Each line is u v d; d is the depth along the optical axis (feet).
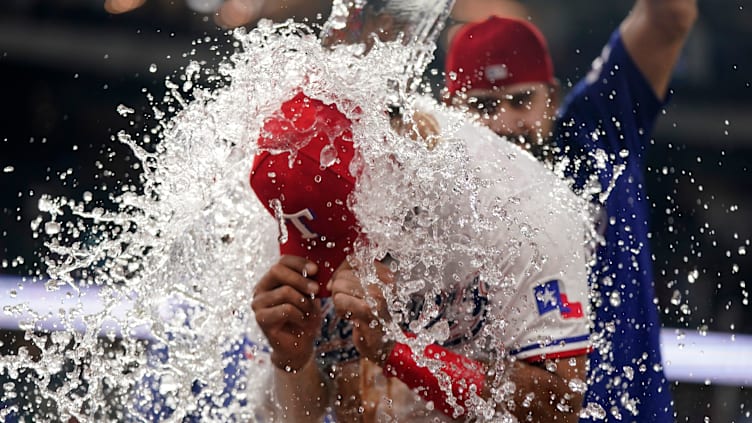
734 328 40.60
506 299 20.98
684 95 73.15
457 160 20.58
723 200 71.51
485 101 26.84
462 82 27.04
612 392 24.88
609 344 24.16
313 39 21.07
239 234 23.40
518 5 67.97
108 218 23.08
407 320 21.57
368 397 23.67
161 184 22.74
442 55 40.45
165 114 23.08
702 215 57.16
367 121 19.76
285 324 20.98
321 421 24.14
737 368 37.52
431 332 20.99
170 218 22.94
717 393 36.70
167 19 68.23
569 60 72.38
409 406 23.31
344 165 19.33
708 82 73.36
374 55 20.88
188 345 23.80
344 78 20.11
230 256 23.56
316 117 19.47
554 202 21.70
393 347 20.83
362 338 20.24
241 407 25.32
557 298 20.88
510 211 20.94
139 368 23.65
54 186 60.44
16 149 67.05
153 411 25.11
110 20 68.74
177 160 22.47
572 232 21.57
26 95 67.72
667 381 26.86
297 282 20.56
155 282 23.12
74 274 25.93
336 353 23.57
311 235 20.21
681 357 37.27
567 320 20.88
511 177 21.56
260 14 53.47
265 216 23.11
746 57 73.20
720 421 36.32
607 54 32.91
